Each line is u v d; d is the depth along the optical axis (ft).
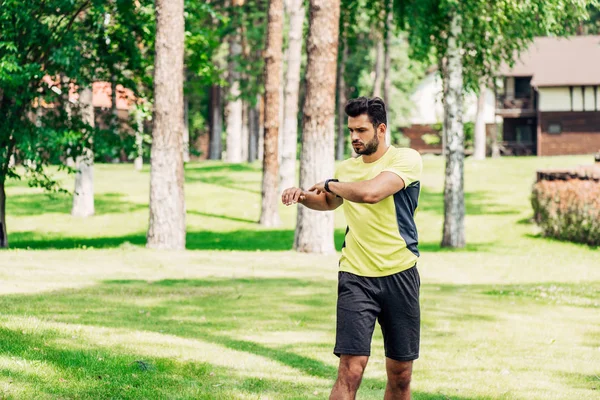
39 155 68.18
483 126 188.24
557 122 221.46
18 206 115.14
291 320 36.04
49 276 46.75
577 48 227.20
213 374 25.03
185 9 78.38
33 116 71.97
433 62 88.53
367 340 17.78
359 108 17.90
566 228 91.35
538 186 98.99
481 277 58.13
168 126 65.98
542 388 25.81
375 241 17.94
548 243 90.58
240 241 93.30
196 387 23.08
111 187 132.77
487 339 33.99
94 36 69.82
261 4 152.15
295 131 104.68
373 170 18.20
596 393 25.22
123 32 70.95
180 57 66.08
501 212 113.29
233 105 183.11
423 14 81.97
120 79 72.95
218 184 138.21
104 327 30.81
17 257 56.65
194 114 273.33
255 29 148.05
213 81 97.50
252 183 139.95
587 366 29.37
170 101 65.87
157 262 56.85
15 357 24.11
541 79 219.20
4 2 62.59
